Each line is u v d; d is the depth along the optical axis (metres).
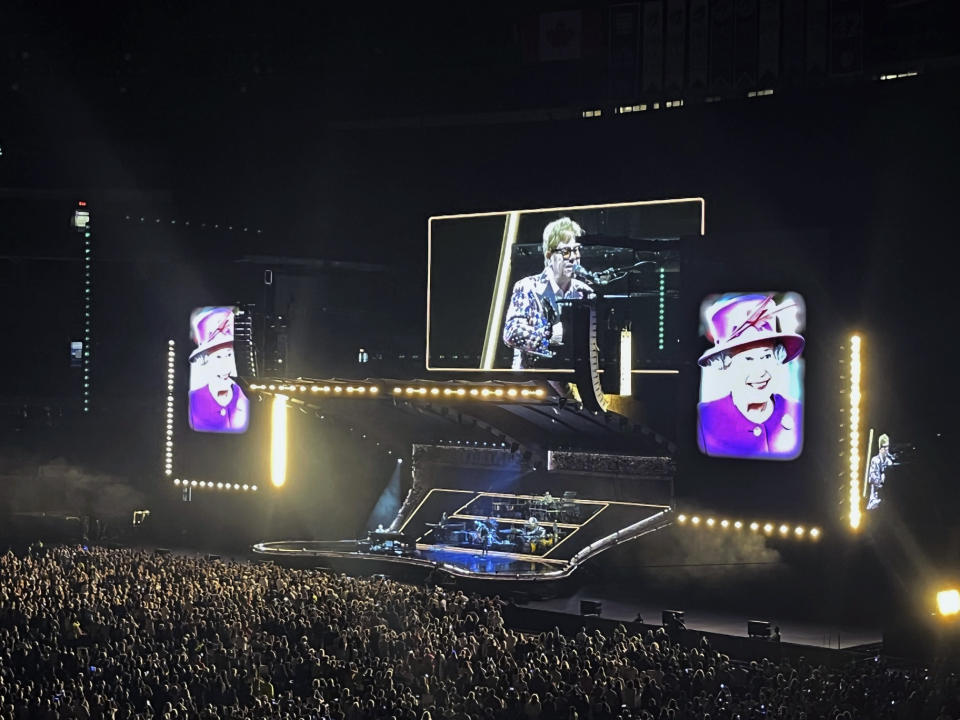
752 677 31.56
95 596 40.38
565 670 31.31
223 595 41.16
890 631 40.06
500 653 33.91
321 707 27.39
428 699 29.64
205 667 31.30
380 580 49.41
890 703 28.59
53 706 27.09
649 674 31.22
